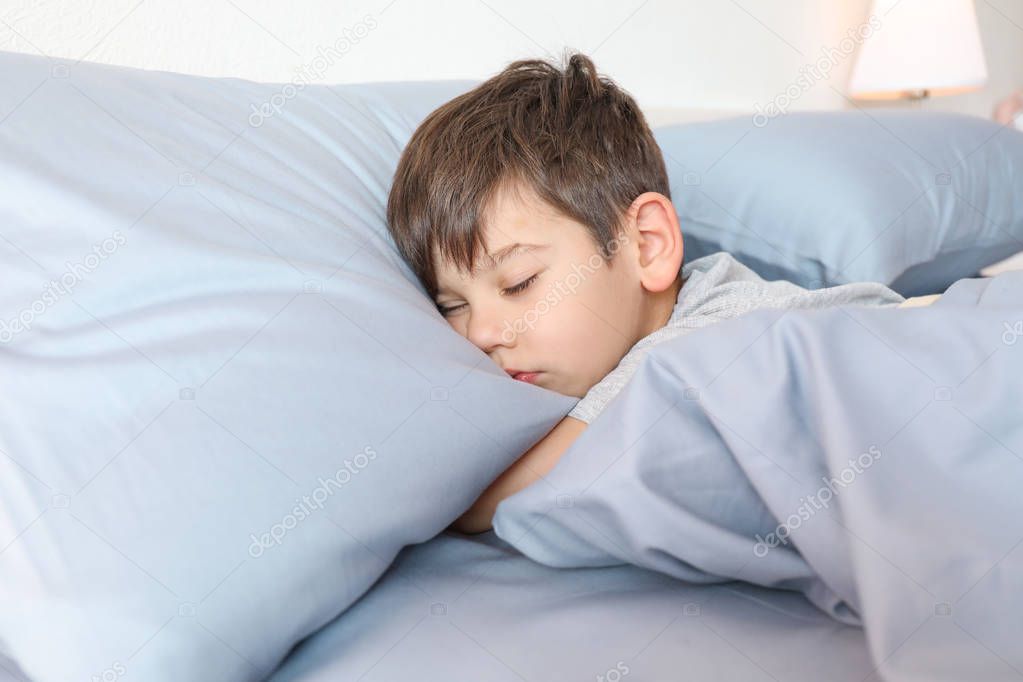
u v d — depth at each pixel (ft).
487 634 1.51
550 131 2.65
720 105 5.91
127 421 1.47
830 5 6.61
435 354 1.82
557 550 1.68
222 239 1.78
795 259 3.62
